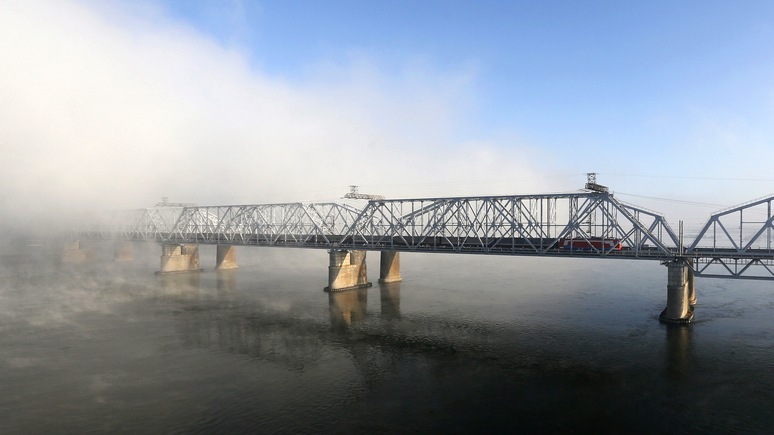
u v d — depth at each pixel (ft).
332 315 243.19
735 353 168.25
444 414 124.26
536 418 121.60
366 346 186.09
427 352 177.37
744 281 348.38
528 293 308.19
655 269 458.91
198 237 422.82
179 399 134.10
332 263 318.04
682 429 114.62
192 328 215.92
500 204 247.70
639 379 146.10
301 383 146.51
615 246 224.12
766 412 122.42
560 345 183.01
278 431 115.14
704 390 136.87
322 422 119.85
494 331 206.39
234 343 191.11
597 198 221.25
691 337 189.47
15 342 192.13
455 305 267.59
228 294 308.81
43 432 114.32
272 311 253.65
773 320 216.33
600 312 241.14
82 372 156.46
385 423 119.34
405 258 615.98
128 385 144.77
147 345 188.03
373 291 320.09
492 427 116.98
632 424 117.70
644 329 203.92
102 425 117.91
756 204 200.13
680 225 216.95
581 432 114.01
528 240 236.84
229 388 142.31
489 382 146.00
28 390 140.67
